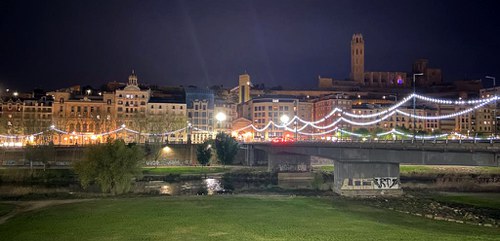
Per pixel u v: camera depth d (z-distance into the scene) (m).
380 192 113.06
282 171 173.50
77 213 78.00
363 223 69.62
